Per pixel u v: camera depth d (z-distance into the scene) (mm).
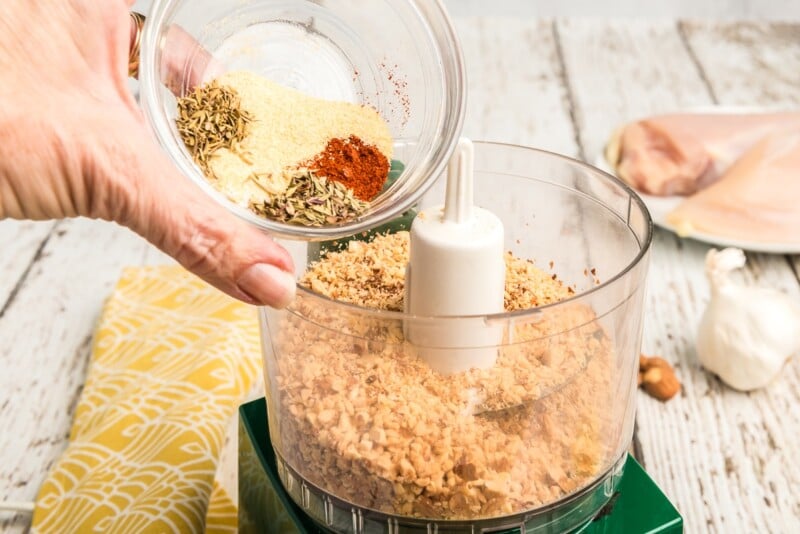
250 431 804
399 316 604
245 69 759
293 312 650
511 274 791
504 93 1765
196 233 605
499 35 2023
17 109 610
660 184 1388
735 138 1413
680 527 727
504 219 825
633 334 672
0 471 996
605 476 690
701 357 1080
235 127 705
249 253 610
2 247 1372
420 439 615
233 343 1078
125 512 856
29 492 972
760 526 900
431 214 693
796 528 897
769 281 1245
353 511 658
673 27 2064
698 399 1062
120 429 971
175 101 716
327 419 636
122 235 1413
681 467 971
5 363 1146
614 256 742
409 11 741
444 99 733
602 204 746
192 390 1013
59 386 1113
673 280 1253
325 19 771
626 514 731
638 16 2131
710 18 2123
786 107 1696
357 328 618
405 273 733
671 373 1067
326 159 723
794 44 1978
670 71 1854
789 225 1264
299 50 773
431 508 633
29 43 635
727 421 1029
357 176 723
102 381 1070
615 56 1920
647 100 1737
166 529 830
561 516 672
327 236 650
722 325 1045
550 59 1909
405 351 620
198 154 688
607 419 672
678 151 1396
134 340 1130
